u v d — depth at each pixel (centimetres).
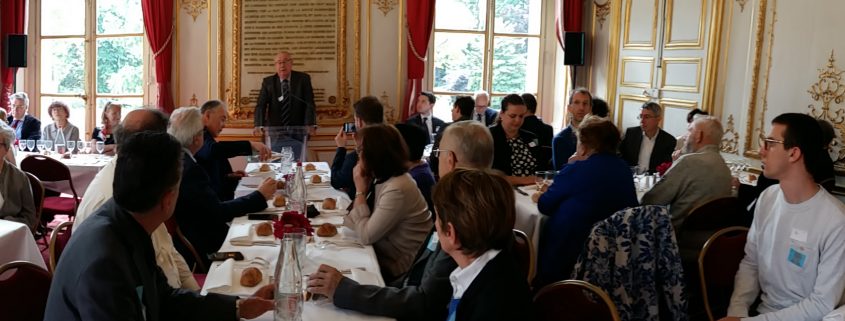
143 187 149
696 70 586
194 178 286
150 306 158
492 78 768
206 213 287
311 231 234
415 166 306
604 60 722
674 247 264
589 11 743
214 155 390
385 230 257
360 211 264
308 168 471
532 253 241
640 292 260
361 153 265
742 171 503
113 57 761
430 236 226
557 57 777
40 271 197
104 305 140
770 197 233
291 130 669
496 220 149
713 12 562
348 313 185
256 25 704
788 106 477
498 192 151
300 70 709
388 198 258
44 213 488
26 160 474
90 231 148
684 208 354
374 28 712
